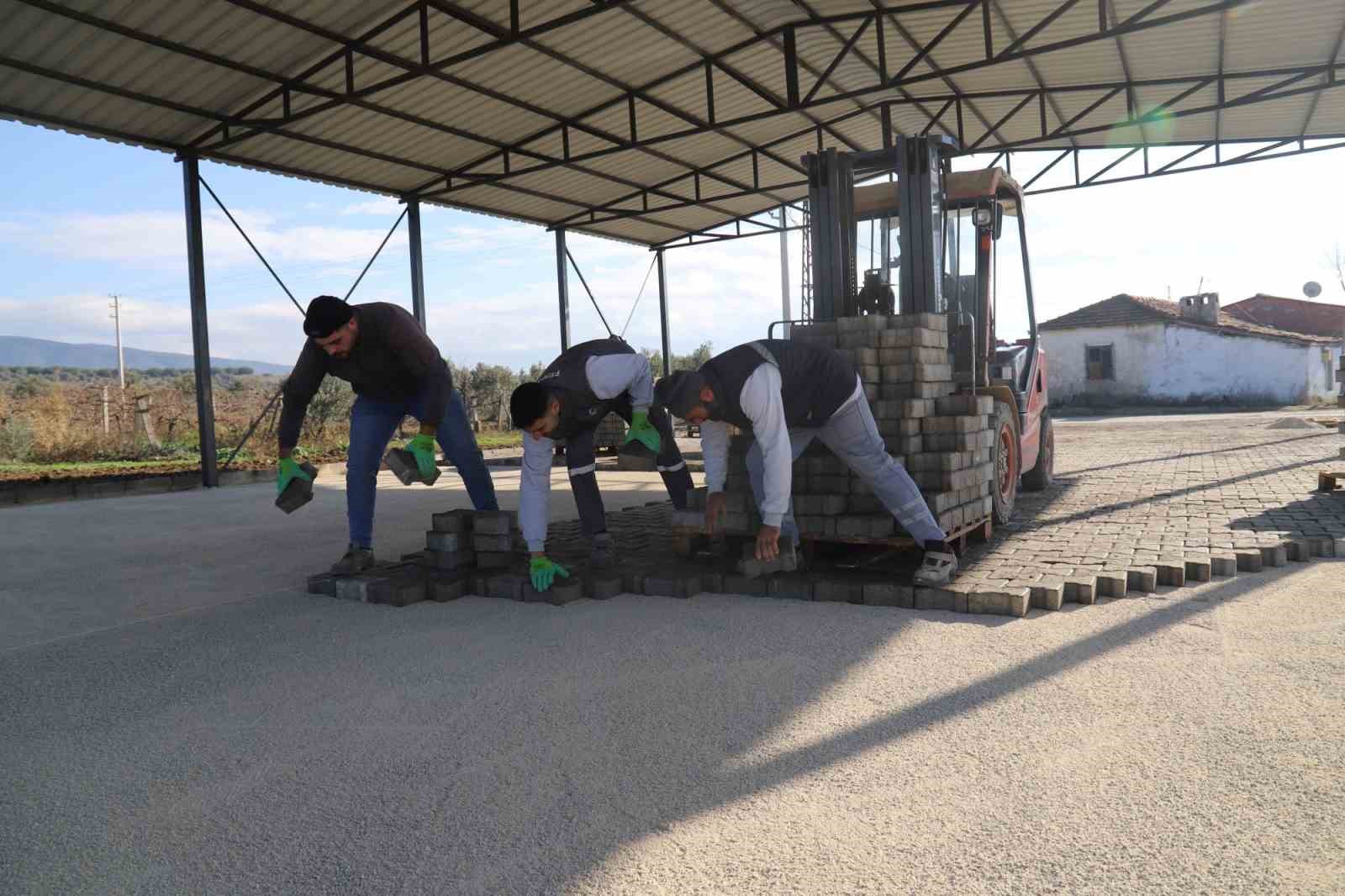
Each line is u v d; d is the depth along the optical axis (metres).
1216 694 3.18
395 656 4.13
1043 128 13.02
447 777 2.80
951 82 12.78
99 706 3.62
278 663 4.10
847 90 13.20
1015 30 10.88
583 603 4.98
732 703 3.32
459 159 13.52
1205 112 12.72
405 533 8.18
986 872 2.12
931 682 3.46
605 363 4.91
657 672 3.71
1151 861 2.14
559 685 3.60
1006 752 2.79
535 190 15.74
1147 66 11.74
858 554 5.85
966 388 7.01
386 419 5.73
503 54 10.48
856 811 2.46
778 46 11.41
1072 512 7.34
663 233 20.02
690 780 2.70
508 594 5.21
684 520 5.65
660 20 10.29
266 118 11.05
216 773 2.91
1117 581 4.62
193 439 19.97
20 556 7.43
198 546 7.69
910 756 2.79
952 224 7.62
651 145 13.17
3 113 9.76
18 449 17.14
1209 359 31.28
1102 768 2.64
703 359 30.69
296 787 2.78
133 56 9.07
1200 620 4.11
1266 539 5.57
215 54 9.30
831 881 2.12
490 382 26.31
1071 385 33.28
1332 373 33.78
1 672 4.13
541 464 5.04
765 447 4.13
